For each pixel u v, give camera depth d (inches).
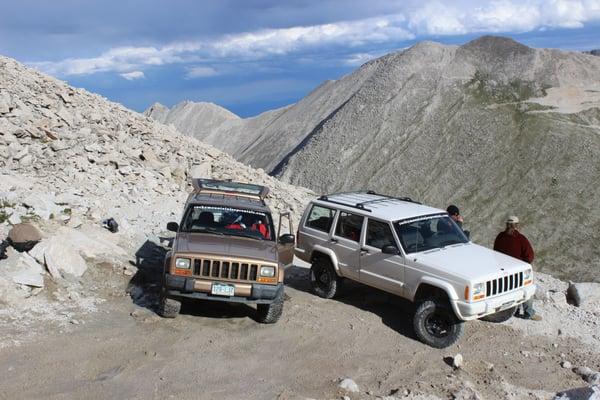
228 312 361.1
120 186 590.9
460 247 375.2
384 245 370.6
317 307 387.9
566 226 4188.0
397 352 322.7
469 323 378.3
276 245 358.9
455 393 269.0
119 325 319.3
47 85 800.3
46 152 603.5
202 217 364.5
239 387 262.5
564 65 6240.2
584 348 350.6
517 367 314.7
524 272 354.6
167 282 316.2
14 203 438.6
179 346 300.7
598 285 443.2
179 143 895.1
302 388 267.9
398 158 5502.0
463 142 5344.5
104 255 399.5
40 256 357.7
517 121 5374.0
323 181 5708.7
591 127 5152.6
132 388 251.4
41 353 274.1
